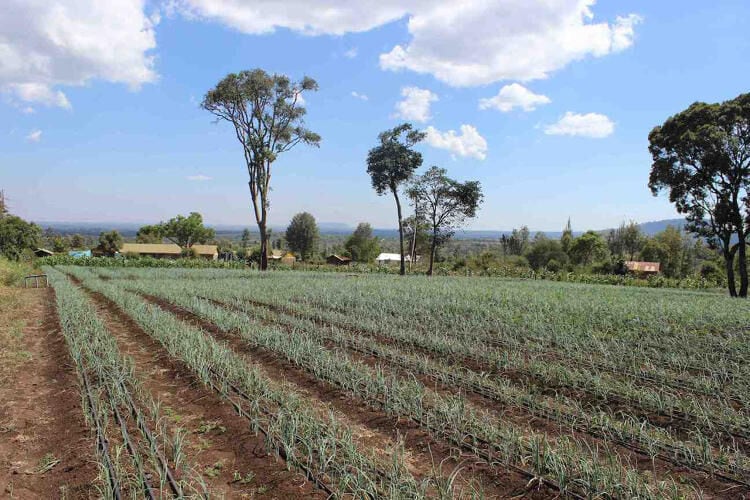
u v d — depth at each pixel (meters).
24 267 35.41
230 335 12.76
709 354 10.98
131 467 5.34
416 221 47.69
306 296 20.14
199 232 108.50
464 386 8.60
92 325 12.23
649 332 13.37
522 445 5.95
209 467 5.48
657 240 74.62
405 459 5.77
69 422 6.57
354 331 13.77
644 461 5.80
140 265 49.41
